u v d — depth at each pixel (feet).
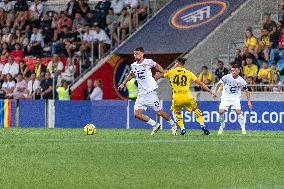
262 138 157.28
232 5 257.14
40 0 284.00
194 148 126.21
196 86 229.86
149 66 168.96
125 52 255.70
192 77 168.55
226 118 210.59
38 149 124.88
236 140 148.15
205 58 245.24
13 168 98.68
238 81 180.96
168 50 252.42
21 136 165.58
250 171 96.58
